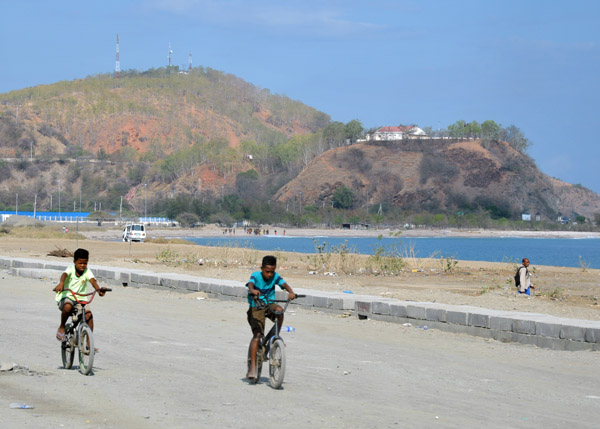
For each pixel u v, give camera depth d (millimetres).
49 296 27422
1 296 26969
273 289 12258
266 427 9594
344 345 17312
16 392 11297
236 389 11953
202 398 11234
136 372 13195
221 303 26203
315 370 13906
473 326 19641
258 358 12312
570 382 13539
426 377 13562
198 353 15453
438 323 20547
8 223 136375
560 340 17641
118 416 9984
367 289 29734
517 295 28312
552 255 103438
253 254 50312
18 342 16281
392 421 10109
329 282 34375
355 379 13148
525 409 11195
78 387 11781
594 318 21750
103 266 39594
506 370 14609
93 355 12609
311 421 9961
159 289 30484
